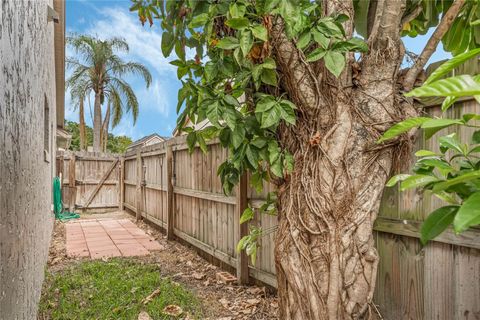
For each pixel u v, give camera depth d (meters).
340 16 1.48
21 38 1.73
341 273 1.47
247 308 2.59
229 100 1.61
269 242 2.86
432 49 1.53
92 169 8.70
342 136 1.53
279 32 1.51
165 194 5.51
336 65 1.34
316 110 1.59
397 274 1.86
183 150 4.74
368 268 1.51
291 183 1.63
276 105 1.51
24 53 1.82
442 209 0.86
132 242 5.02
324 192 1.52
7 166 1.42
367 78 1.55
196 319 2.42
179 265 3.84
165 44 1.86
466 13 1.71
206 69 1.63
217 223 3.73
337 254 1.47
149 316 2.44
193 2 1.56
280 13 1.37
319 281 1.49
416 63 1.55
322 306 1.47
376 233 2.00
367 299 1.50
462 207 0.60
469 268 1.52
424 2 1.77
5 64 1.38
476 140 0.94
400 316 1.84
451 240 1.58
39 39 2.57
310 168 1.58
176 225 5.04
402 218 1.82
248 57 1.57
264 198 2.91
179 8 1.76
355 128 1.53
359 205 1.51
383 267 1.95
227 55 1.62
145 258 4.12
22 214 1.77
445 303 1.61
